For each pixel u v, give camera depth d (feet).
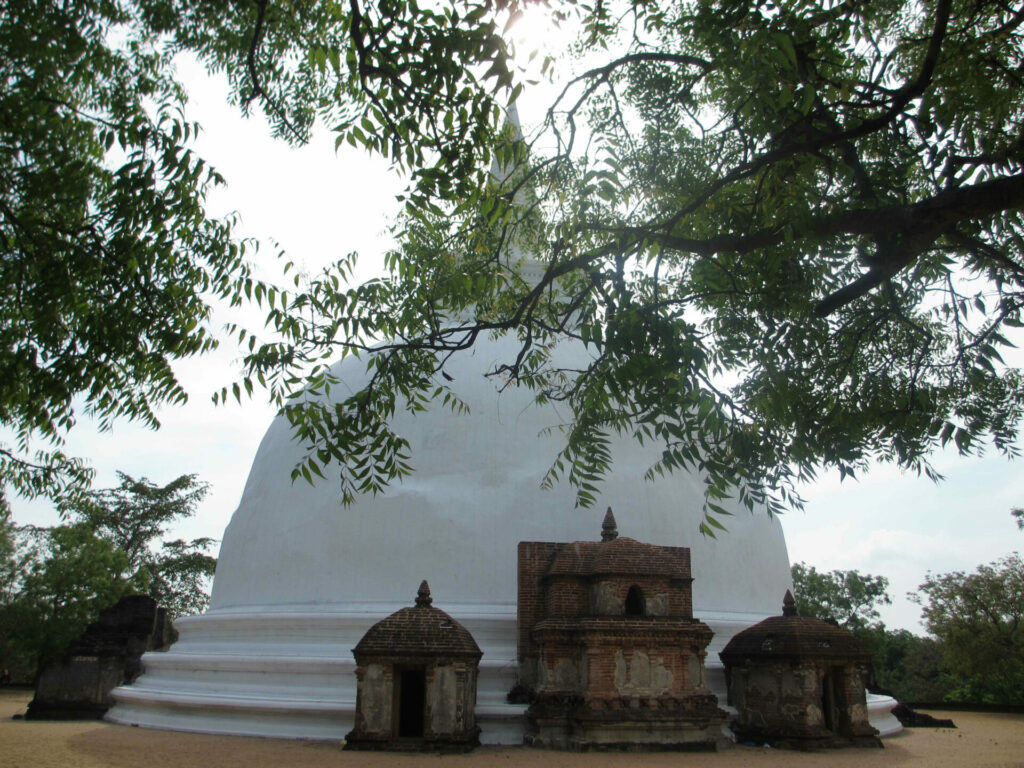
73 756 51.90
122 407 30.94
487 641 64.95
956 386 35.60
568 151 30.22
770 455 26.21
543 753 54.19
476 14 22.03
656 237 27.89
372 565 68.54
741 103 28.19
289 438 81.41
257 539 75.87
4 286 28.78
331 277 27.99
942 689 195.31
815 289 34.04
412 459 73.05
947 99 29.35
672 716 55.98
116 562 156.56
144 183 26.76
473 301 34.24
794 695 59.67
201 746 56.75
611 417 30.37
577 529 69.67
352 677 63.05
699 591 71.67
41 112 28.19
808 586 214.69
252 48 28.94
